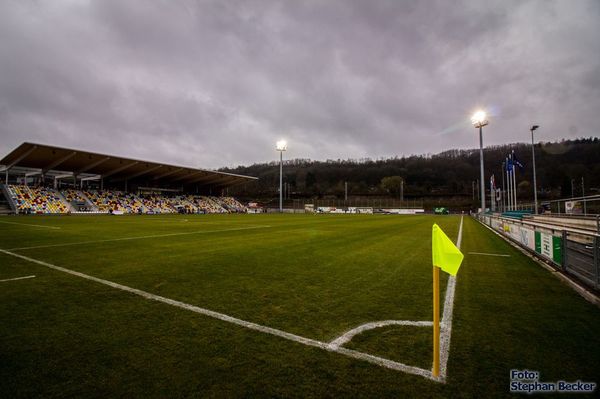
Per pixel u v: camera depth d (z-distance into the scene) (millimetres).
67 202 37125
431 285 5184
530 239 8914
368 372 2496
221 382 2346
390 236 12984
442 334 3238
